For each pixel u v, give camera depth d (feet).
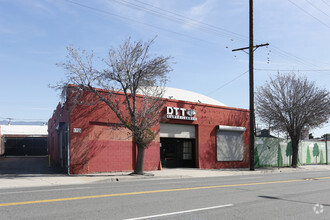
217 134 93.25
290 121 101.19
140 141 63.93
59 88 63.16
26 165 88.79
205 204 29.73
